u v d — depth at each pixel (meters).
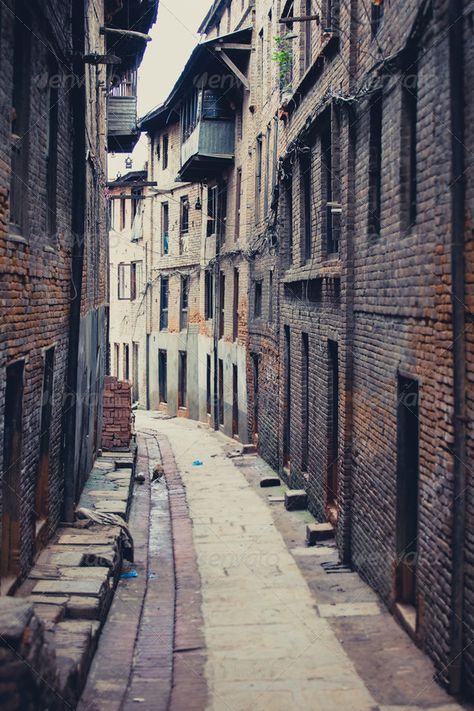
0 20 5.92
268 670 6.57
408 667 6.56
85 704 5.78
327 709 5.85
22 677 4.40
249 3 19.58
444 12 6.26
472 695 5.88
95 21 13.69
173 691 6.17
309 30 12.98
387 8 7.98
